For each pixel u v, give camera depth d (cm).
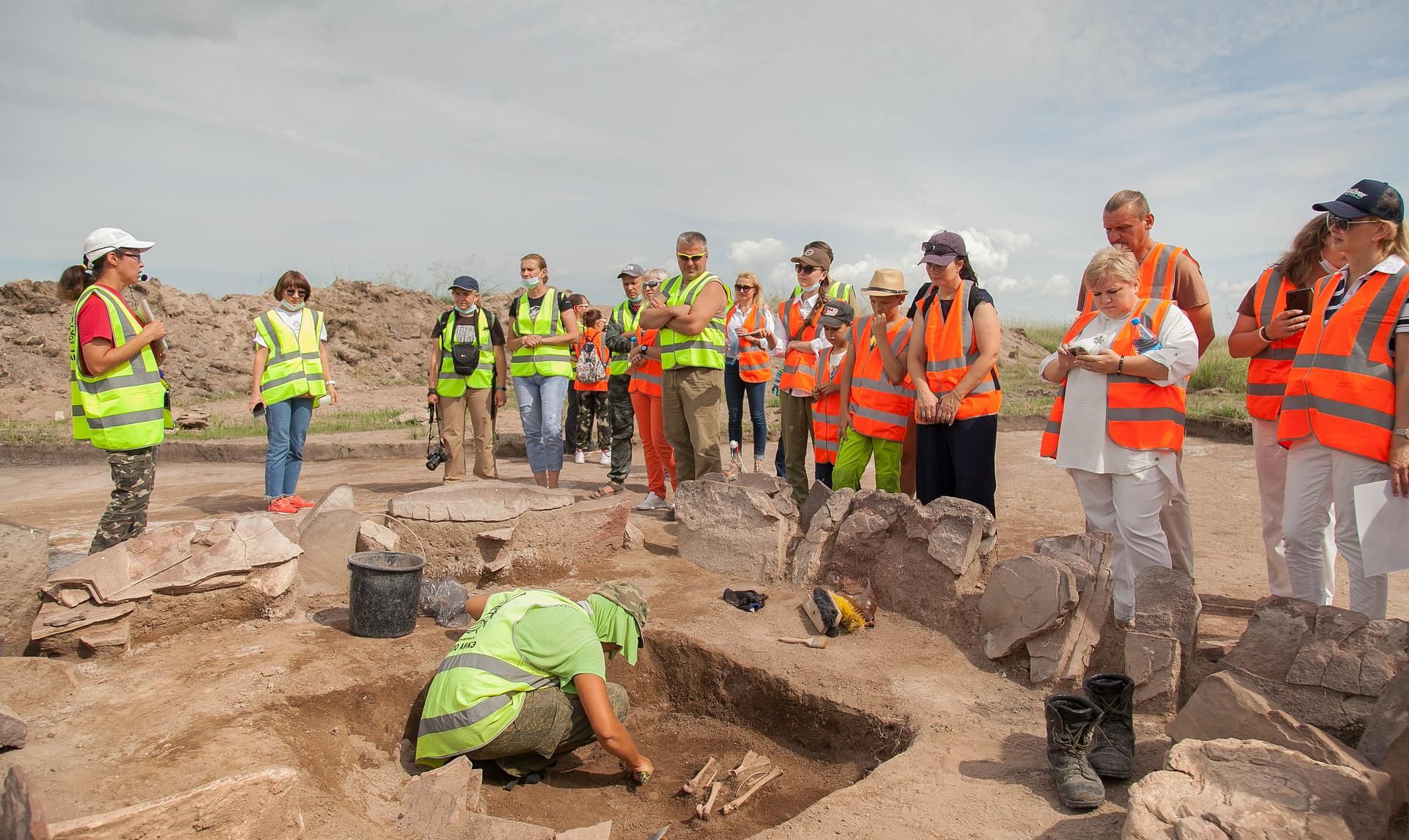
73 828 249
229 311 2055
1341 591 542
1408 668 331
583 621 410
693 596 553
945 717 401
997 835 305
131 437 502
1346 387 386
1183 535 475
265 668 421
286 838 290
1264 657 369
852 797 333
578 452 1117
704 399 669
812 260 758
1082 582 441
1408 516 360
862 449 612
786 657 465
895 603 528
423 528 570
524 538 591
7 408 1680
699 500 617
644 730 467
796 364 713
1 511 833
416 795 349
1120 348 445
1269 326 456
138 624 448
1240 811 273
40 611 427
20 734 338
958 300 535
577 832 314
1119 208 479
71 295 507
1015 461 1048
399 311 2267
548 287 817
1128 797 316
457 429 864
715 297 657
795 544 593
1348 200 380
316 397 750
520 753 402
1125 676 381
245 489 967
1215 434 1140
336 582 550
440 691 394
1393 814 294
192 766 330
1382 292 379
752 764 418
